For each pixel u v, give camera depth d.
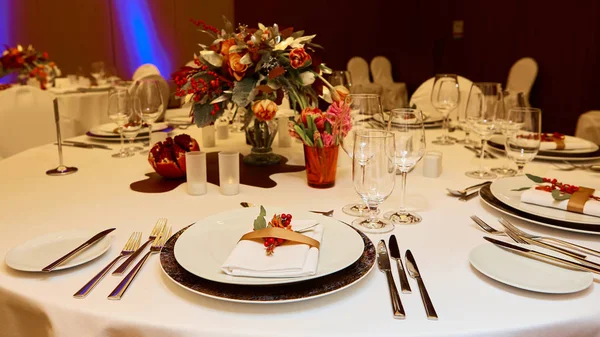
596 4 5.35
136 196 1.37
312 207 1.27
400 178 1.56
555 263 0.91
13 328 0.87
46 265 0.91
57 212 1.23
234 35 1.57
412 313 0.77
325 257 0.89
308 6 8.17
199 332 0.73
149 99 1.78
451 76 2.03
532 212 1.13
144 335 0.74
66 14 7.00
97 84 4.86
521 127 1.46
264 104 1.46
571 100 5.76
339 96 1.63
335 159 1.43
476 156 1.87
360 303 0.80
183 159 1.49
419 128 1.18
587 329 0.77
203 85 1.53
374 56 8.34
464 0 7.09
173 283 0.86
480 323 0.74
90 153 1.92
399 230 1.11
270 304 0.79
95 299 0.81
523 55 6.31
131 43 7.28
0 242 1.04
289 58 1.52
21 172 1.62
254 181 1.51
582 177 1.55
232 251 0.87
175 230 1.10
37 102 2.51
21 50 4.54
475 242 1.04
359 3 8.16
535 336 0.74
